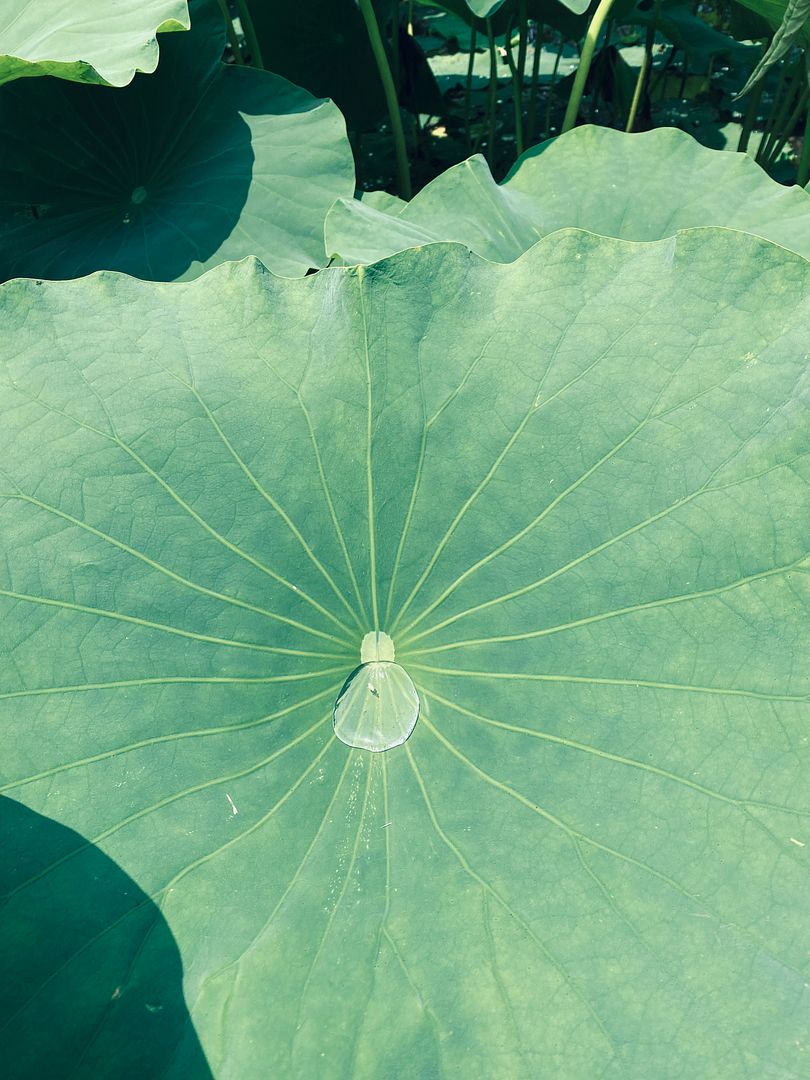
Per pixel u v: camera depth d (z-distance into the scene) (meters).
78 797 0.39
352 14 1.05
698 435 0.42
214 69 0.72
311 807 0.41
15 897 0.37
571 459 0.43
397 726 0.43
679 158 0.67
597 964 0.37
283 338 0.44
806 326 0.41
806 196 0.63
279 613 0.43
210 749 0.41
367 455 0.44
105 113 0.72
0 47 0.71
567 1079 0.35
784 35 0.57
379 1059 0.36
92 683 0.40
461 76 1.76
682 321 0.42
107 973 0.37
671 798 0.39
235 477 0.43
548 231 0.65
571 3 0.65
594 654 0.41
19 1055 0.36
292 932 0.38
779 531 0.40
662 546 0.41
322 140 0.69
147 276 0.65
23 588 0.41
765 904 0.37
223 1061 0.36
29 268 0.70
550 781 0.40
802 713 0.39
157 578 0.42
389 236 0.58
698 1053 0.35
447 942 0.38
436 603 0.44
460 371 0.44
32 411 0.43
